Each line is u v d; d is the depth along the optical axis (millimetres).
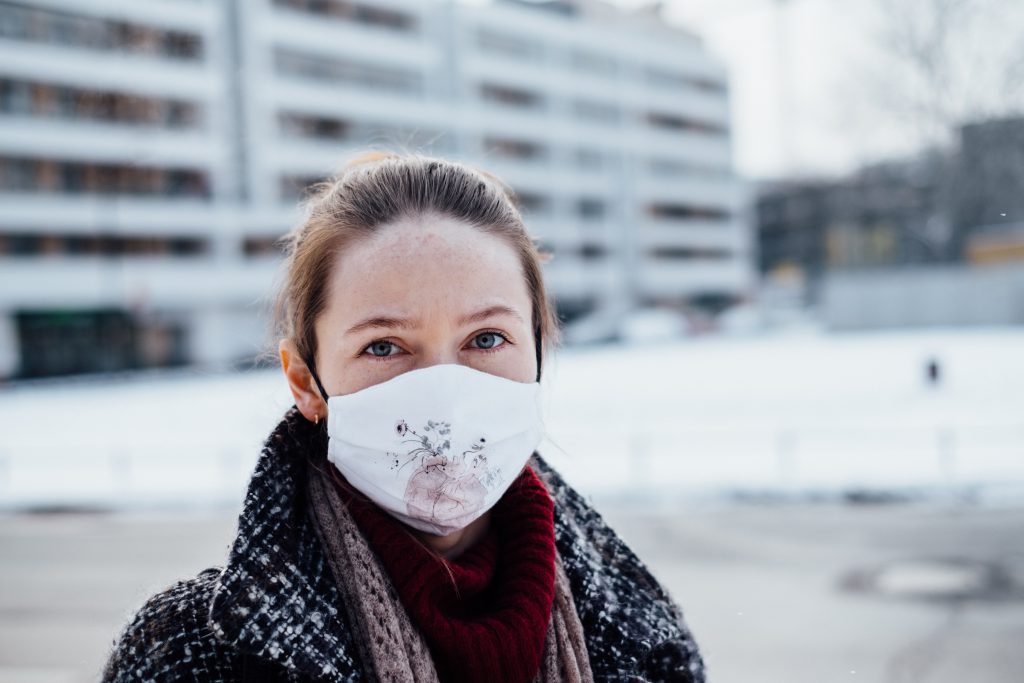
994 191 46250
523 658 1129
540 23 64125
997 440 14992
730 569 8422
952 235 52938
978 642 6129
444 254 1160
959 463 13242
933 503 11562
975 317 42156
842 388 23625
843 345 38750
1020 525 9945
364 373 1173
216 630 1020
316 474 1217
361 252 1166
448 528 1195
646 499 12352
